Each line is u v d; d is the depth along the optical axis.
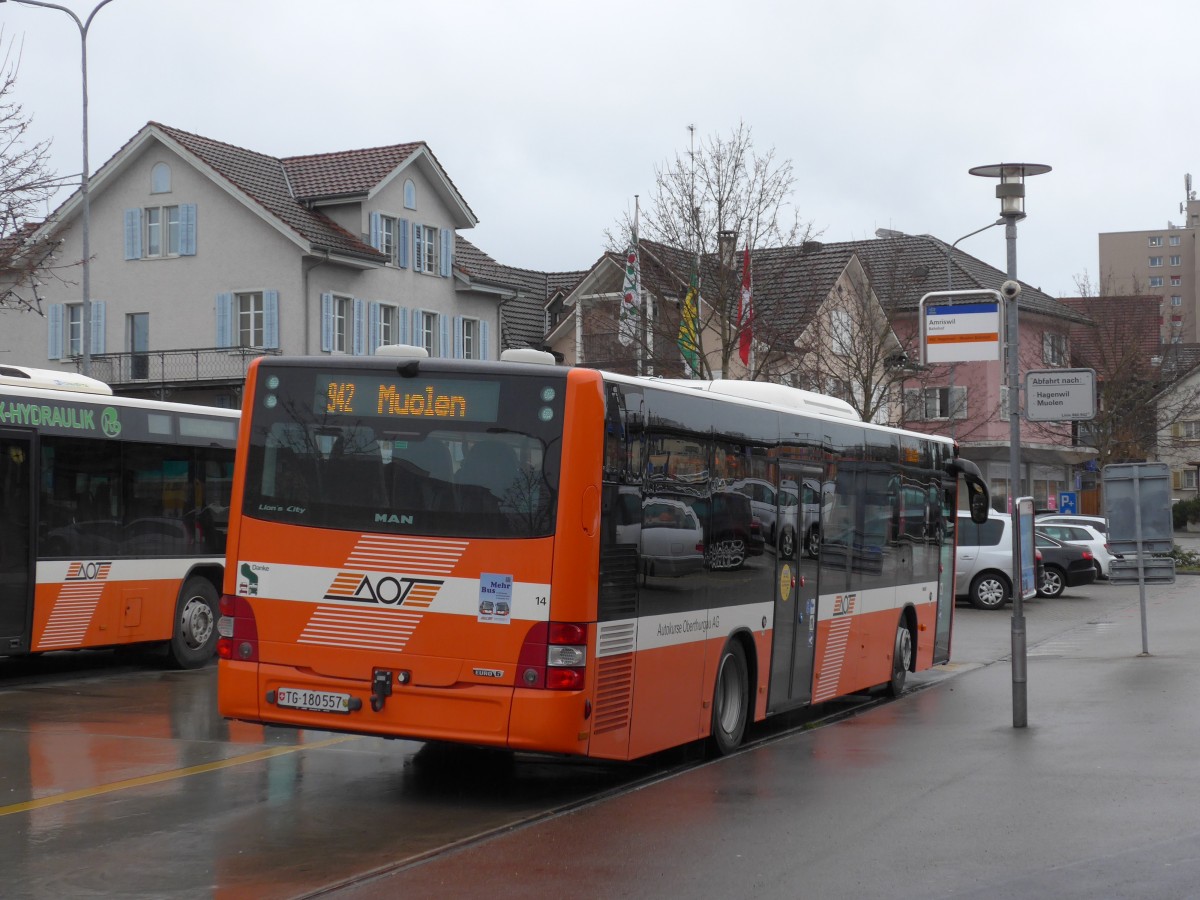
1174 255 188.88
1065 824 8.98
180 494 18.47
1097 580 42.72
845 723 14.30
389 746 12.51
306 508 10.21
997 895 7.29
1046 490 68.38
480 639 9.70
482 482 9.83
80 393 17.02
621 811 9.56
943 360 14.52
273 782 10.73
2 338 51.38
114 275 49.03
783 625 13.25
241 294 47.38
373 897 7.35
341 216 48.69
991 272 64.38
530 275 63.88
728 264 36.75
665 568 10.78
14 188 22.31
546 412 9.79
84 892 7.48
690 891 7.43
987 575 32.22
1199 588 40.41
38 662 19.41
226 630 10.37
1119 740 12.53
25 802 9.85
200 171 47.34
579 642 9.59
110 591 17.27
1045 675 18.50
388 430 10.09
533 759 12.05
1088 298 60.22
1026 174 14.39
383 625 9.93
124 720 13.86
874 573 15.91
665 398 10.83
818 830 8.90
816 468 14.14
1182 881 7.52
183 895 7.42
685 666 11.16
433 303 51.56
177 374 48.03
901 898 7.27
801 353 39.22
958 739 12.84
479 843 8.61
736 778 10.84
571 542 9.61
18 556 16.03
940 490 18.59
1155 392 60.59
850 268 44.22
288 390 10.38
